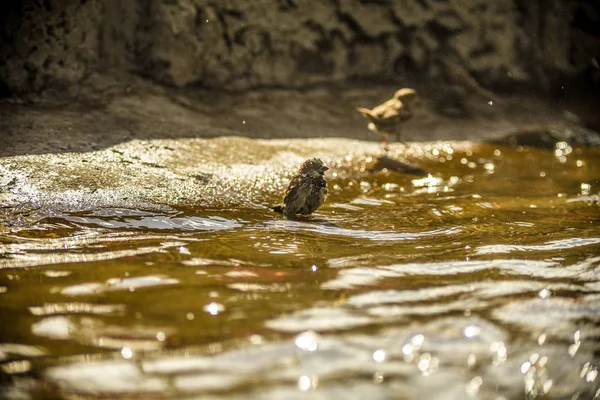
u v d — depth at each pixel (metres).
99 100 21.58
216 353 8.44
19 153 16.91
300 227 14.66
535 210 16.97
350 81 26.84
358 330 9.17
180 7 23.33
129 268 11.49
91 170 16.59
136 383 7.73
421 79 27.78
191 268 11.58
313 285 10.86
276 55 25.42
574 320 9.80
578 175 21.88
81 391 7.57
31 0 21.56
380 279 11.23
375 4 27.14
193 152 19.16
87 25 22.25
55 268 11.41
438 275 11.52
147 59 23.30
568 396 8.02
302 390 7.68
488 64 28.83
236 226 14.53
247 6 24.64
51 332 8.94
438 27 28.09
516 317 9.81
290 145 21.53
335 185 18.91
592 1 30.88
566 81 30.20
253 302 10.05
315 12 26.11
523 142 25.67
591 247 13.49
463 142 25.03
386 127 21.97
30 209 14.38
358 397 7.60
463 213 16.47
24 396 7.47
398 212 16.39
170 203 15.65
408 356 8.54
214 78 24.23
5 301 9.91
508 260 12.46
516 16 29.78
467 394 7.81
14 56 21.33
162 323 9.27
